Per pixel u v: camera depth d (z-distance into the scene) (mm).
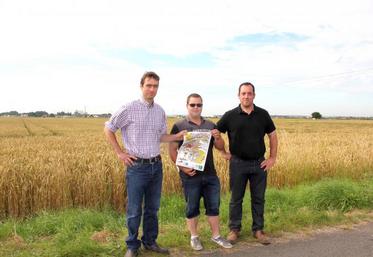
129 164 5223
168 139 5531
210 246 5711
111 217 7539
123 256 5305
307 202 8086
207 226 6738
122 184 8969
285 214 7254
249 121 6000
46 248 5527
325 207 7863
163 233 6391
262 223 6129
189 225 5688
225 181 10344
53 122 80062
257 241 5961
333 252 5449
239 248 5672
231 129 6086
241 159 6105
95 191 8875
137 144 5250
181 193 9711
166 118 5578
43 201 8469
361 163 12992
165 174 9641
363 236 6184
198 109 5656
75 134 35594
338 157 12766
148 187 5441
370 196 8234
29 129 47938
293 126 61625
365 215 7422
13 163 9852
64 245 5543
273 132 6246
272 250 5555
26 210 8445
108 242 5805
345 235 6230
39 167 9242
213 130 5754
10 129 47812
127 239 5281
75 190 8859
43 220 6984
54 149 17406
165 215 7668
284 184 11109
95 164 9898
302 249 5586
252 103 6039
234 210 6137
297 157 12031
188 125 5711
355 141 21312
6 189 8359
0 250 5539
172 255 5398
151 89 5207
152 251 5473
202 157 5578
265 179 6195
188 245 5730
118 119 5230
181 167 5598
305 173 11547
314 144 18203
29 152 15602
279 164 11141
